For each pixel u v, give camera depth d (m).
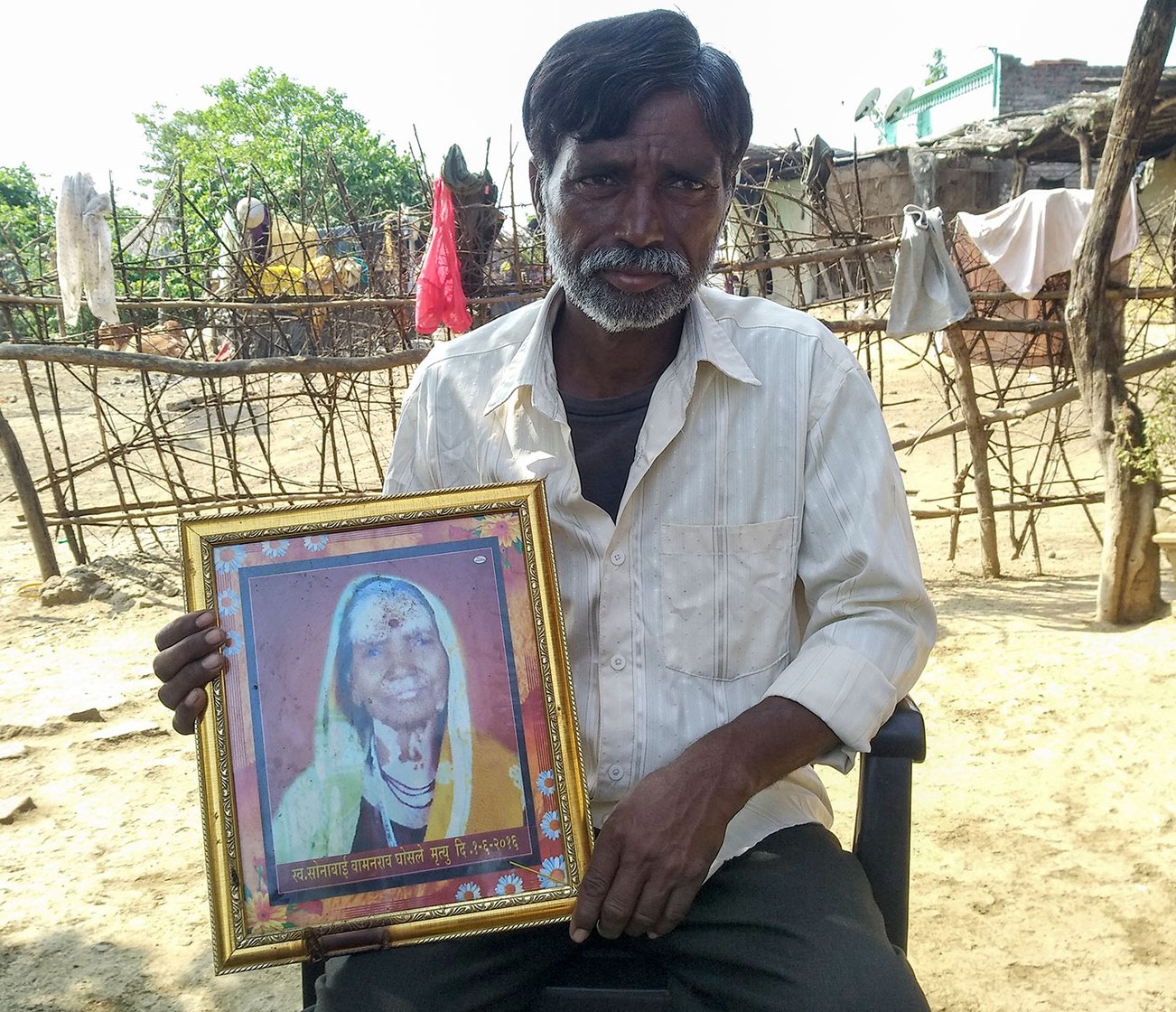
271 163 27.11
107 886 2.96
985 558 6.24
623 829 1.29
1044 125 11.47
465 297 6.40
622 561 1.54
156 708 4.32
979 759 3.54
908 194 14.47
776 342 1.58
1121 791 3.22
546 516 1.42
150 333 7.03
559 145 1.50
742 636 1.54
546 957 1.43
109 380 14.73
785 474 1.55
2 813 3.36
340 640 1.37
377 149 26.98
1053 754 3.52
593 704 1.57
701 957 1.37
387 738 1.35
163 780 3.64
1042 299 6.62
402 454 1.76
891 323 5.97
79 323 7.53
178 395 13.14
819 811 1.64
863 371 1.60
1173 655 4.20
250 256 7.90
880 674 1.42
